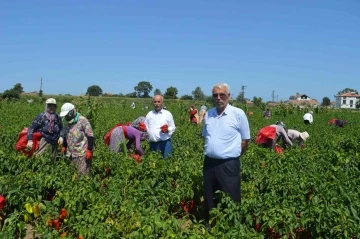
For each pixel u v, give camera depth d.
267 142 13.70
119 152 11.65
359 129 24.88
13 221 6.34
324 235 6.55
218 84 7.62
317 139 18.91
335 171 10.34
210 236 5.64
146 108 50.38
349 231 6.34
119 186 8.34
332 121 29.62
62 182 8.28
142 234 5.73
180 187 8.63
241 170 10.06
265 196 7.55
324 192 7.70
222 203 7.54
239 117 7.68
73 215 6.73
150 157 9.90
